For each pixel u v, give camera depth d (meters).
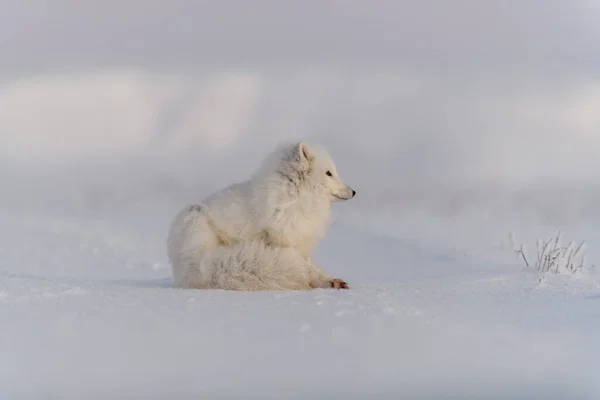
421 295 11.27
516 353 7.38
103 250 26.98
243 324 8.16
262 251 12.26
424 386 6.39
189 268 12.44
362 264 23.47
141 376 6.52
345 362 6.87
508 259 21.16
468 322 8.79
